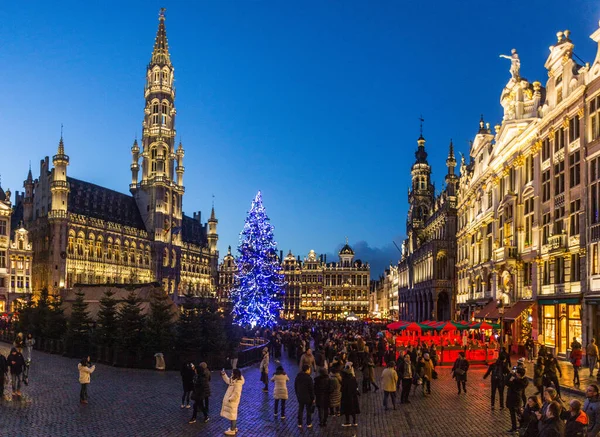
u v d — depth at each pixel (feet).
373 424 67.72
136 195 495.82
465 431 63.77
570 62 131.95
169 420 68.59
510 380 62.95
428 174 384.68
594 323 117.50
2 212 324.80
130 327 128.77
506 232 168.25
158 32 530.27
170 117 510.99
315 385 66.90
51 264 371.56
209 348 126.82
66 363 132.87
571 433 38.96
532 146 150.71
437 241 270.46
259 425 66.80
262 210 249.75
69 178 425.69
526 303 150.10
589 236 118.73
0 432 60.29
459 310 234.79
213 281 583.58
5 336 191.52
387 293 568.41
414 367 93.50
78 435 59.88
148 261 466.70
